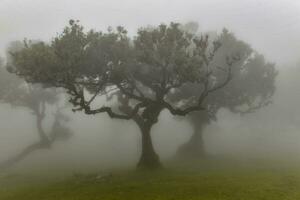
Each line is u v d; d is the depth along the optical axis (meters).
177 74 28.48
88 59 28.17
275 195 20.92
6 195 25.14
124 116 31.52
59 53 26.78
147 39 27.78
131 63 29.58
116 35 28.45
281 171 30.02
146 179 26.92
